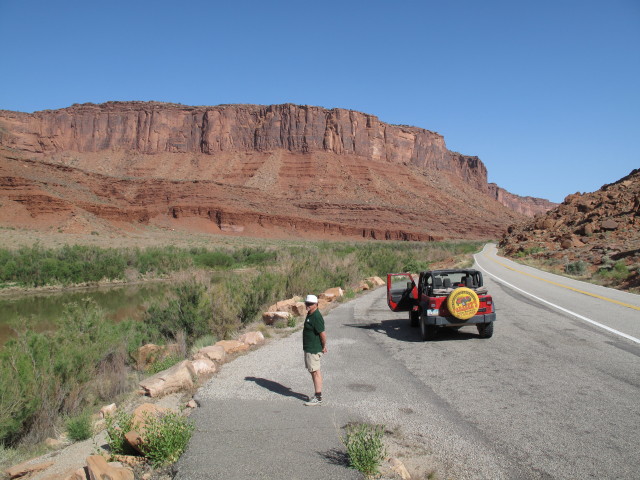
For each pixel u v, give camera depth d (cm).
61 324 1190
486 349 868
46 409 752
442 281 990
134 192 11088
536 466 407
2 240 5228
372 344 942
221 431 493
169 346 1133
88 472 400
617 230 3931
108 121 17975
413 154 19388
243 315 1360
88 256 4091
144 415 498
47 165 9775
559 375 676
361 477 385
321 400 589
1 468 587
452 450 442
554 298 1579
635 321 1097
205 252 5700
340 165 16288
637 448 435
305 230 11950
